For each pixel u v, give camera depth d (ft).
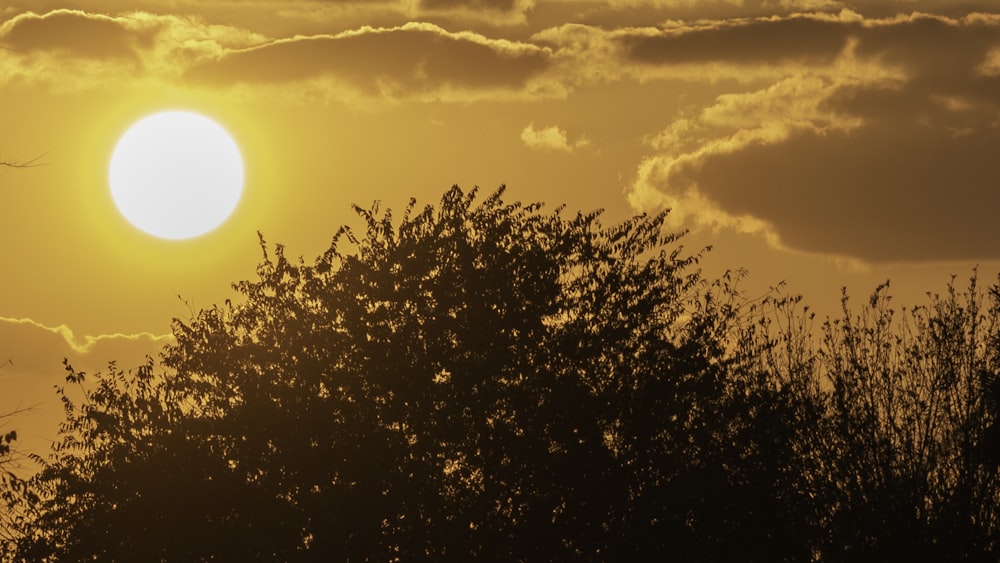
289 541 270.05
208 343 299.38
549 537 273.75
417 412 280.92
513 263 295.48
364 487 272.51
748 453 292.40
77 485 285.43
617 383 287.48
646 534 276.41
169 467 281.95
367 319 291.99
